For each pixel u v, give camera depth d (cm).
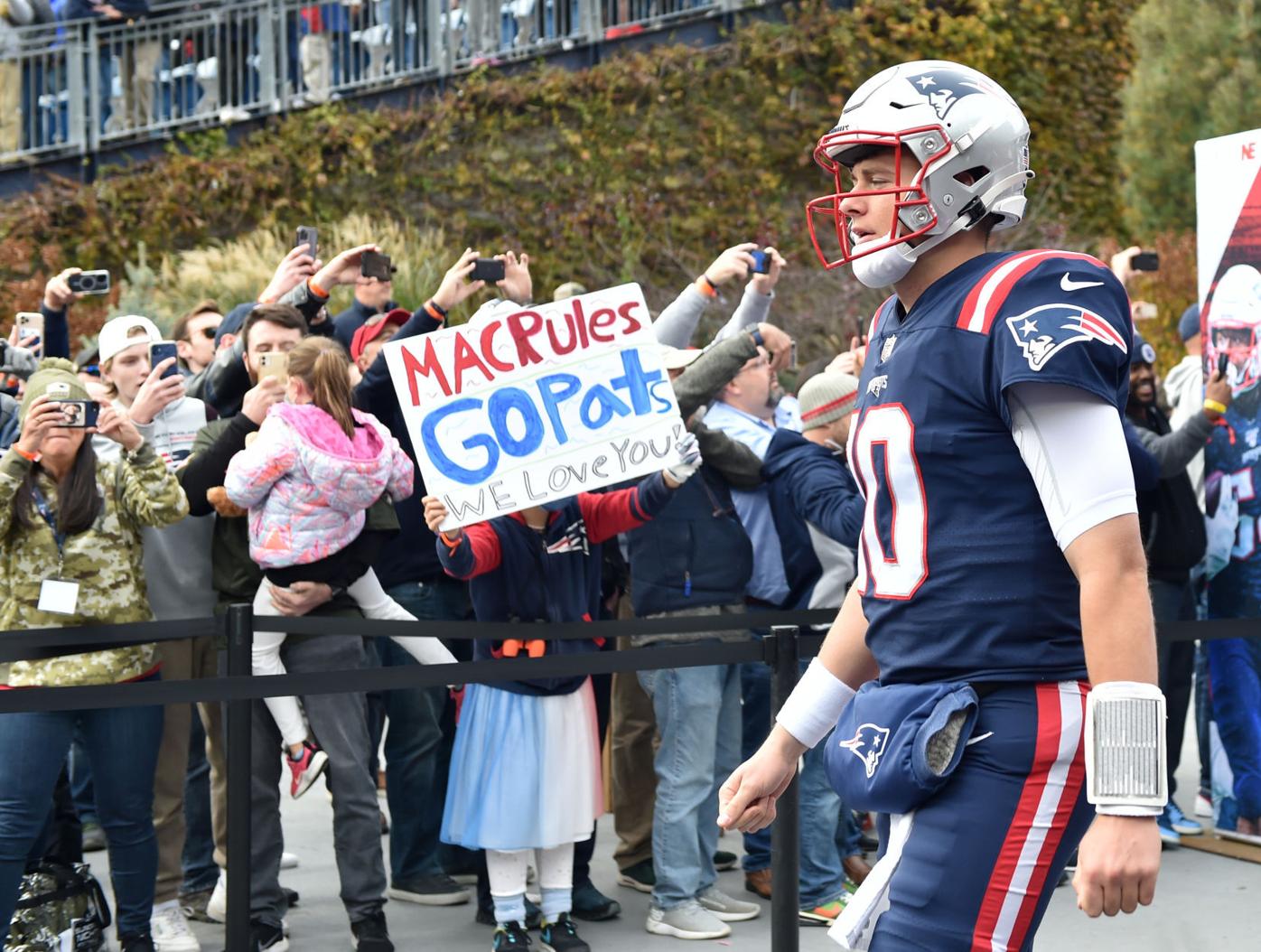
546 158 1382
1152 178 1430
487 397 399
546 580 409
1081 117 1483
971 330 188
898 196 196
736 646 336
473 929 445
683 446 405
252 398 428
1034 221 1438
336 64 1395
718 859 514
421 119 1370
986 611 188
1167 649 531
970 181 196
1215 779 536
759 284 510
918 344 194
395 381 399
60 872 378
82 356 543
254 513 409
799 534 464
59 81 1350
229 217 1334
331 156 1355
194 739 467
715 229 1369
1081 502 177
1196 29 1413
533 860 518
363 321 557
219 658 369
